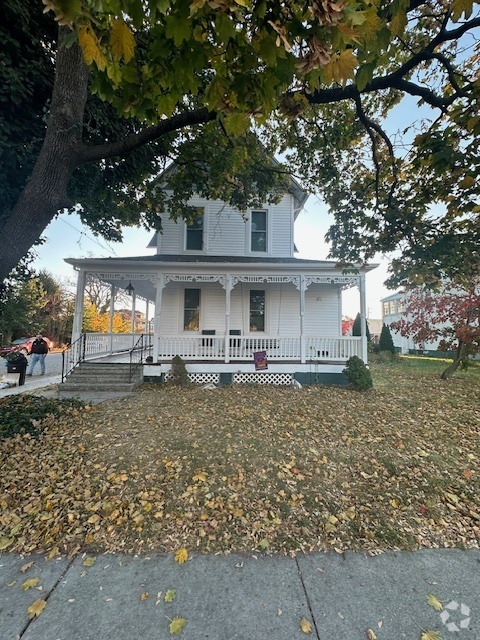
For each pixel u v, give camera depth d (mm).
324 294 11648
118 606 1909
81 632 1744
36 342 11914
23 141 4836
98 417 5402
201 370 9195
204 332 11039
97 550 2396
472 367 13414
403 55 3859
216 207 11805
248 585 2076
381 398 7312
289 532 2611
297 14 1273
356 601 1962
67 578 2125
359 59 1820
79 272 9250
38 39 4809
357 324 18672
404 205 4277
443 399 7254
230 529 2625
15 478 3348
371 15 1360
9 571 2189
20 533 2570
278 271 9578
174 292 11180
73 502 2943
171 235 11633
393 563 2305
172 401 6660
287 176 7738
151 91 1770
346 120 5074
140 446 4078
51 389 8227
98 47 1279
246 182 7074
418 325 11711
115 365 9133
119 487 3172
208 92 1671
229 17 1207
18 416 5117
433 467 3775
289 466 3652
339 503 3016
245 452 3957
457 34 2775
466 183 2756
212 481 3281
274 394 7633
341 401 6930
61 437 4453
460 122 2764
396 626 1795
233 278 9586
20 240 3670
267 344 10633
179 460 3697
